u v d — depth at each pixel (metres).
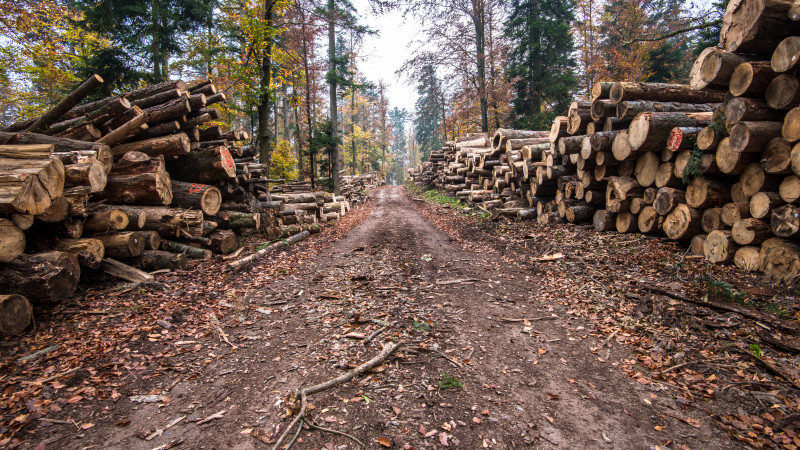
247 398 3.08
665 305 4.46
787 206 4.74
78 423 2.75
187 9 16.94
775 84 4.93
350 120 45.19
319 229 11.24
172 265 6.56
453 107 29.03
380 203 21.69
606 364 3.58
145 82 15.82
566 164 9.64
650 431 2.68
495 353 3.80
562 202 9.56
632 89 7.39
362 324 4.49
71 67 16.33
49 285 4.41
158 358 3.72
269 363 3.62
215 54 18.12
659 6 20.44
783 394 2.99
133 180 6.79
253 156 10.38
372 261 7.60
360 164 52.44
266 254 8.05
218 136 8.88
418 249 8.66
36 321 4.38
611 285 5.41
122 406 2.97
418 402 2.99
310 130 20.81
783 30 4.95
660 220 6.97
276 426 2.73
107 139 6.99
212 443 2.57
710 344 3.74
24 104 17.16
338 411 2.89
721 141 5.57
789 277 4.66
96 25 14.66
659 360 3.57
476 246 8.75
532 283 5.96
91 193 6.18
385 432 2.66
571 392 3.15
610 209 8.06
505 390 3.17
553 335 4.20
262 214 9.42
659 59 22.58
